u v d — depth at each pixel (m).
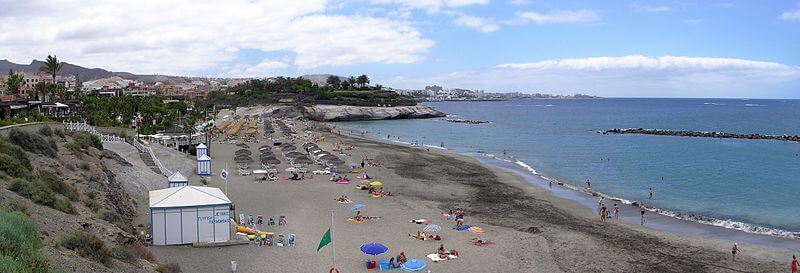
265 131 139.75
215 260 33.53
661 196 60.16
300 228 43.00
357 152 100.25
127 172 51.94
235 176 69.38
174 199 36.62
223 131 134.88
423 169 79.56
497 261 35.28
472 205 53.94
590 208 53.94
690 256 37.34
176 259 33.28
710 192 62.19
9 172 32.91
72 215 30.17
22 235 20.55
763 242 41.47
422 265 32.88
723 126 187.12
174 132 103.81
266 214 47.97
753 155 98.38
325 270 32.66
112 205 39.41
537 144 124.94
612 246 39.47
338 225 44.28
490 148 116.19
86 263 22.66
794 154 99.75
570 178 73.75
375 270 33.03
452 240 40.28
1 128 41.16
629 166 85.31
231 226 40.09
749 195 60.06
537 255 36.72
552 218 48.88
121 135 76.50
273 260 34.19
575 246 39.16
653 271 34.09
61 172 40.59
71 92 148.38
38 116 68.50
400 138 143.38
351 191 59.88
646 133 154.38
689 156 97.81
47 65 142.38
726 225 46.75
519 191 62.72
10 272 16.98
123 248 27.44
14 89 114.25
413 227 44.03
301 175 70.06
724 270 34.53
